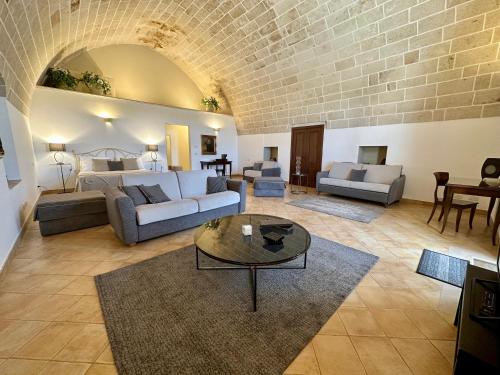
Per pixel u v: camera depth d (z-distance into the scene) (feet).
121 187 9.62
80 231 10.06
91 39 19.12
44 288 5.97
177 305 5.37
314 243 9.12
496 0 9.48
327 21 13.37
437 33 11.37
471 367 2.85
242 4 14.64
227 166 30.60
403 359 4.06
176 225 9.55
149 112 23.03
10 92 10.82
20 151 11.94
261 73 20.44
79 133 19.02
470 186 9.44
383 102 15.96
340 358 4.06
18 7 8.29
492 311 3.49
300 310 5.28
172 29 19.95
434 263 7.54
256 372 3.76
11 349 4.14
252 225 7.75
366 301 5.64
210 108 28.02
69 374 3.71
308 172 23.04
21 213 10.03
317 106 19.95
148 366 3.83
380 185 14.90
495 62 10.99
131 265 7.18
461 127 13.62
